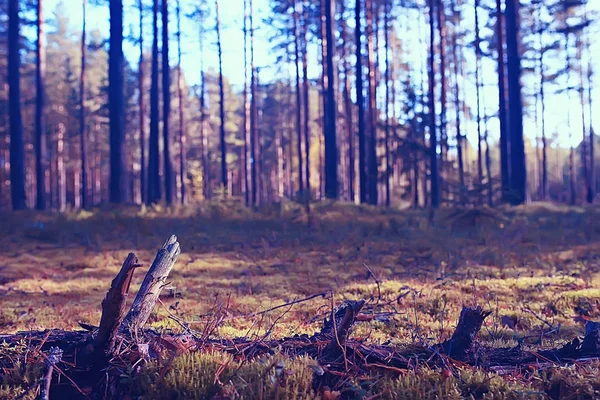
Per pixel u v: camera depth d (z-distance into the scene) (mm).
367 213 19078
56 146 50531
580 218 17156
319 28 34531
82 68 34844
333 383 3707
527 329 5844
